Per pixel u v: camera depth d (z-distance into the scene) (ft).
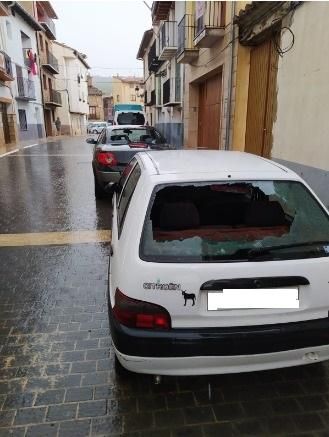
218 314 7.04
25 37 91.76
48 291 13.01
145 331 6.96
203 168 8.80
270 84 26.55
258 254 7.29
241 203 8.61
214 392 8.36
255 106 29.78
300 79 20.26
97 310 11.75
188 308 6.94
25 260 15.83
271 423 7.56
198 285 6.91
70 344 10.03
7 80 70.79
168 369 7.12
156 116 94.07
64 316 11.43
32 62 93.09
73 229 20.27
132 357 7.05
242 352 7.06
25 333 10.54
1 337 10.36
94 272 14.61
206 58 41.65
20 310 11.77
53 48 143.43
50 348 9.86
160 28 67.31
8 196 28.53
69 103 158.30
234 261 7.11
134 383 8.60
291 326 7.19
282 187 8.51
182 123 57.98
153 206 7.86
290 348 7.23
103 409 7.88
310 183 19.38
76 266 15.19
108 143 26.04
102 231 19.89
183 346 6.91
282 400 8.15
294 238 7.83
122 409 7.88
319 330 7.27
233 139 32.53
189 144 53.52
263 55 27.91
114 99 257.55
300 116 20.38
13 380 8.70
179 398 8.18
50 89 116.67
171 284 6.88
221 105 36.96
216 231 7.90
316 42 18.52
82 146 76.89
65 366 9.16
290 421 7.61
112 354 9.63
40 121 103.65
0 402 8.05
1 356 9.55
